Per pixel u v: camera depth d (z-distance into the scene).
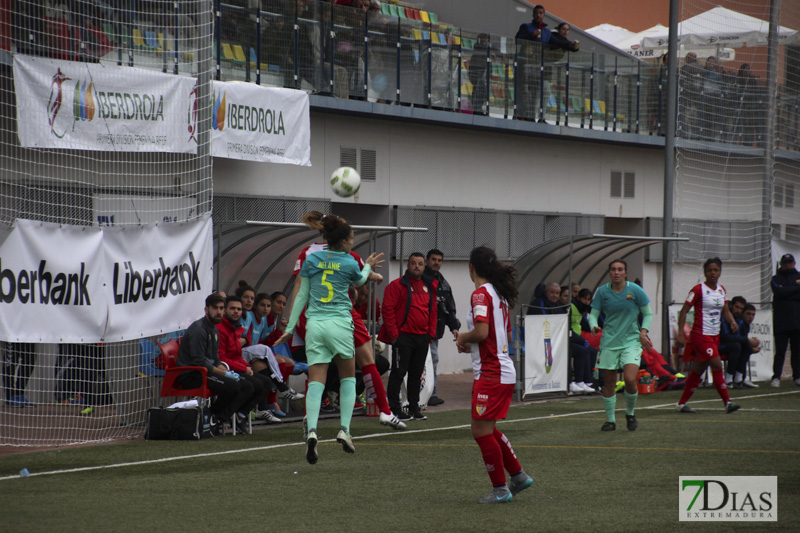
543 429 22.70
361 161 34.50
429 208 36.50
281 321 25.44
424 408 26.75
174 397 22.27
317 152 33.00
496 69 37.62
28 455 18.47
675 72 37.09
